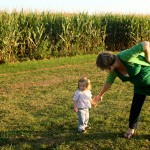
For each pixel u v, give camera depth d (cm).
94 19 1364
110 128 442
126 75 364
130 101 579
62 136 420
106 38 1468
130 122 405
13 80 795
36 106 553
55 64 1056
